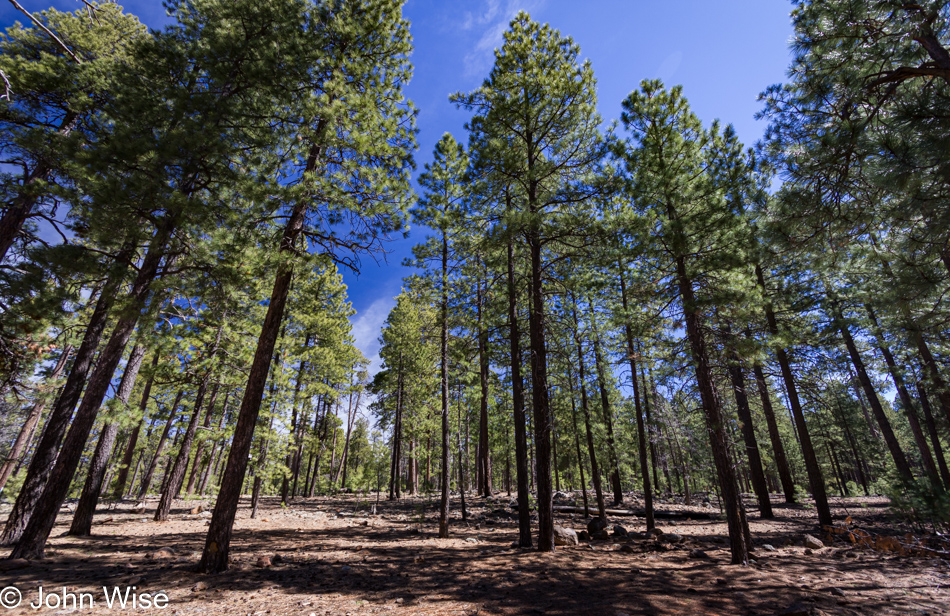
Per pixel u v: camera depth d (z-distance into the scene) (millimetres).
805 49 7340
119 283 8289
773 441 21594
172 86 8359
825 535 11914
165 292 9219
